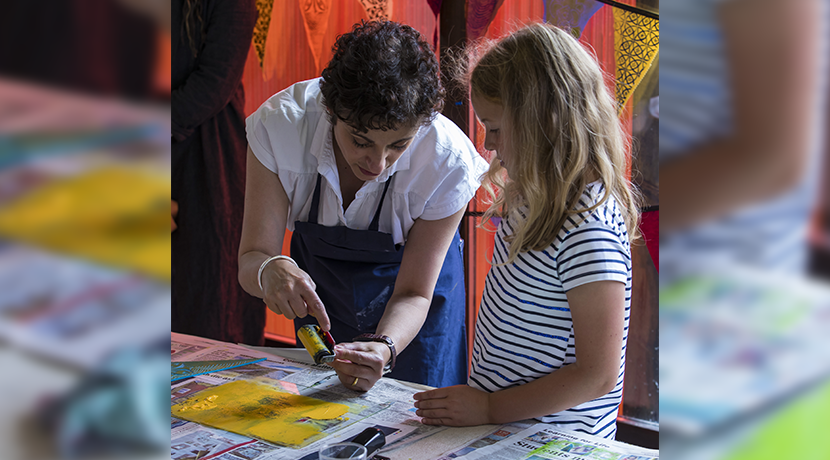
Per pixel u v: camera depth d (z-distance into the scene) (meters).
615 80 2.26
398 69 1.10
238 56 2.89
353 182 1.50
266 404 1.09
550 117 1.04
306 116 1.43
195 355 1.42
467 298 2.62
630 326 2.38
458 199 1.45
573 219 1.01
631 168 2.30
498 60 1.12
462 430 0.97
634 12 2.26
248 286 1.36
